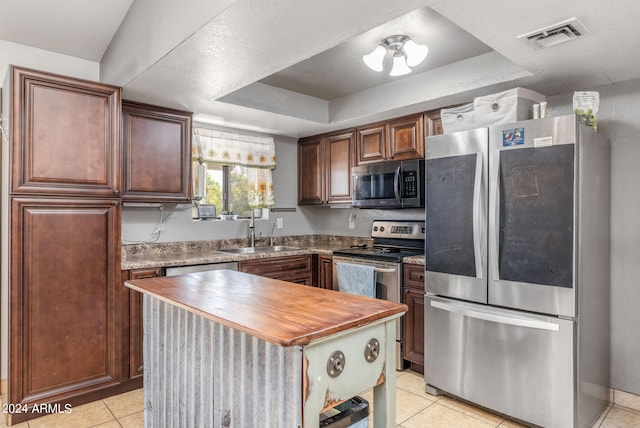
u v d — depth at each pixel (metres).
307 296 1.69
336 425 1.35
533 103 2.44
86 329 2.54
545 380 2.13
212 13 1.71
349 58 2.81
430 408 2.51
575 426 2.06
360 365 1.36
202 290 1.82
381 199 3.52
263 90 3.31
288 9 1.64
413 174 3.29
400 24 2.30
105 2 2.41
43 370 2.38
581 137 2.10
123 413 2.44
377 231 3.92
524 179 2.21
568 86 2.64
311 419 1.20
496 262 2.31
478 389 2.41
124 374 2.69
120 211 2.68
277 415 1.26
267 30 1.82
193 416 1.66
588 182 2.20
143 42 2.31
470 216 2.42
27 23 2.47
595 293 2.32
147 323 2.02
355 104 3.57
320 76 3.16
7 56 2.60
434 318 2.65
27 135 2.32
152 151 3.04
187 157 3.26
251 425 1.37
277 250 4.16
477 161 2.39
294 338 1.12
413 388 2.81
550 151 2.12
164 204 3.30
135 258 3.10
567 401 2.06
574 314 2.05
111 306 2.63
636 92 2.49
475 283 2.42
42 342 2.38
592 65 2.28
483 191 2.37
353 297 1.67
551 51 2.09
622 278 2.53
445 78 2.93
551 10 1.67
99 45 2.76
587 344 2.20
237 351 1.42
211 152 3.75
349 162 3.93
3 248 2.62
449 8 1.66
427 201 2.68
